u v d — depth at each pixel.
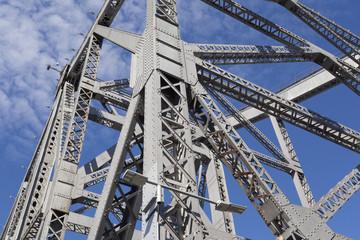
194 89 14.67
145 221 10.59
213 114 13.91
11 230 28.66
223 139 13.91
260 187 13.34
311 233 12.80
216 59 18.84
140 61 16.42
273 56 22.34
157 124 12.48
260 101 19.06
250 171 13.20
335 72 26.91
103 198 12.85
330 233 13.10
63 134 25.72
